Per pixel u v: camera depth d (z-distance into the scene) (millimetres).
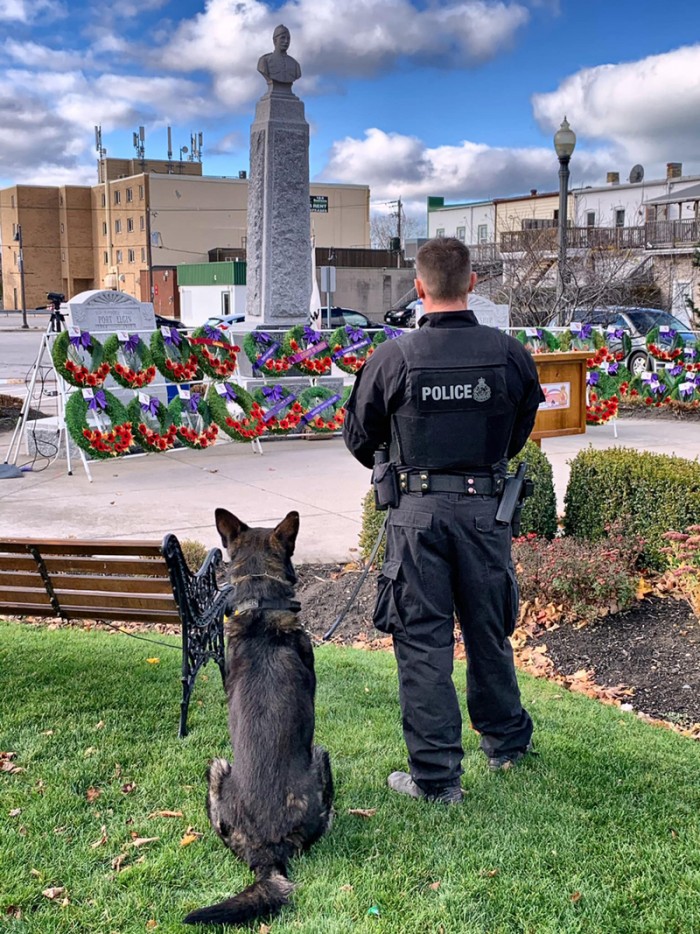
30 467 10719
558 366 8211
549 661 5105
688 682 4648
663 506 6074
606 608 5551
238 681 3053
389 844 3053
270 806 2822
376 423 3299
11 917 2701
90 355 10258
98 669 4797
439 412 3162
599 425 13961
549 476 6707
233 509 8484
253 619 3178
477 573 3275
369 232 92000
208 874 2920
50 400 17219
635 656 5020
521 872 2889
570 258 23406
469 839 3082
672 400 15633
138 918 2701
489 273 24031
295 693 3018
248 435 11633
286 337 12211
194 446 11195
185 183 81062
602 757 3729
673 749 3855
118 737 3918
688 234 30141
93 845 3084
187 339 11117
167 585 4066
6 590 4383
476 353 3182
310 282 13383
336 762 3691
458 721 3350
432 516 3213
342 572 6660
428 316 3264
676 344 15453
